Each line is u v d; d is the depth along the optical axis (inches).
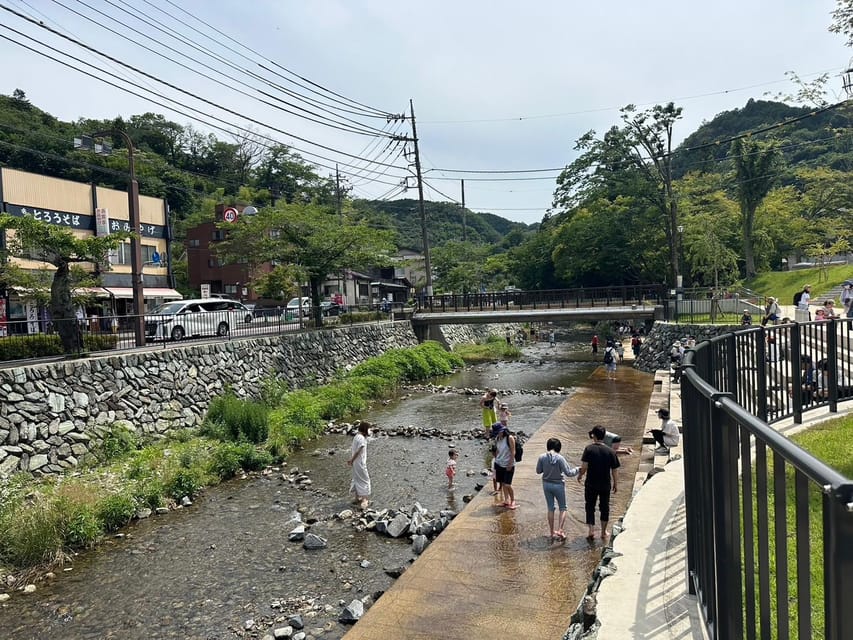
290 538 399.2
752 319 1051.9
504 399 935.0
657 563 179.0
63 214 1093.8
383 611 265.6
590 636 147.7
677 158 2635.3
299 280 1157.7
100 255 617.9
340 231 1115.3
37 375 526.9
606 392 865.5
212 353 772.0
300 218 1109.7
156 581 343.6
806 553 73.8
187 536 408.8
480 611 261.1
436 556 320.5
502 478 394.3
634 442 546.6
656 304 1344.7
